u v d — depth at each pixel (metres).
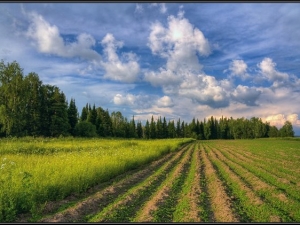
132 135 116.88
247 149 50.03
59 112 73.00
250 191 14.59
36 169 13.05
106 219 9.73
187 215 10.47
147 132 135.38
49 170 13.45
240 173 21.11
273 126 159.12
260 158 32.91
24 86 64.00
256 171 21.53
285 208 11.84
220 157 34.91
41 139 40.78
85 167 15.39
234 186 16.41
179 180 18.08
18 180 10.73
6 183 10.28
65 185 12.48
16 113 62.16
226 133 163.50
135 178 18.41
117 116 123.38
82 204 11.20
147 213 10.51
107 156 21.45
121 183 16.28
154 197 13.20
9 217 9.17
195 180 17.92
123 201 11.98
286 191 14.83
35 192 10.74
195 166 25.44
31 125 68.56
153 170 23.20
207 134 155.38
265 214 10.86
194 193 14.05
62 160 16.53
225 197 13.19
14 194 9.88
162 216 10.41
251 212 11.27
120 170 20.22
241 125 160.88
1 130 61.00
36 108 70.25
